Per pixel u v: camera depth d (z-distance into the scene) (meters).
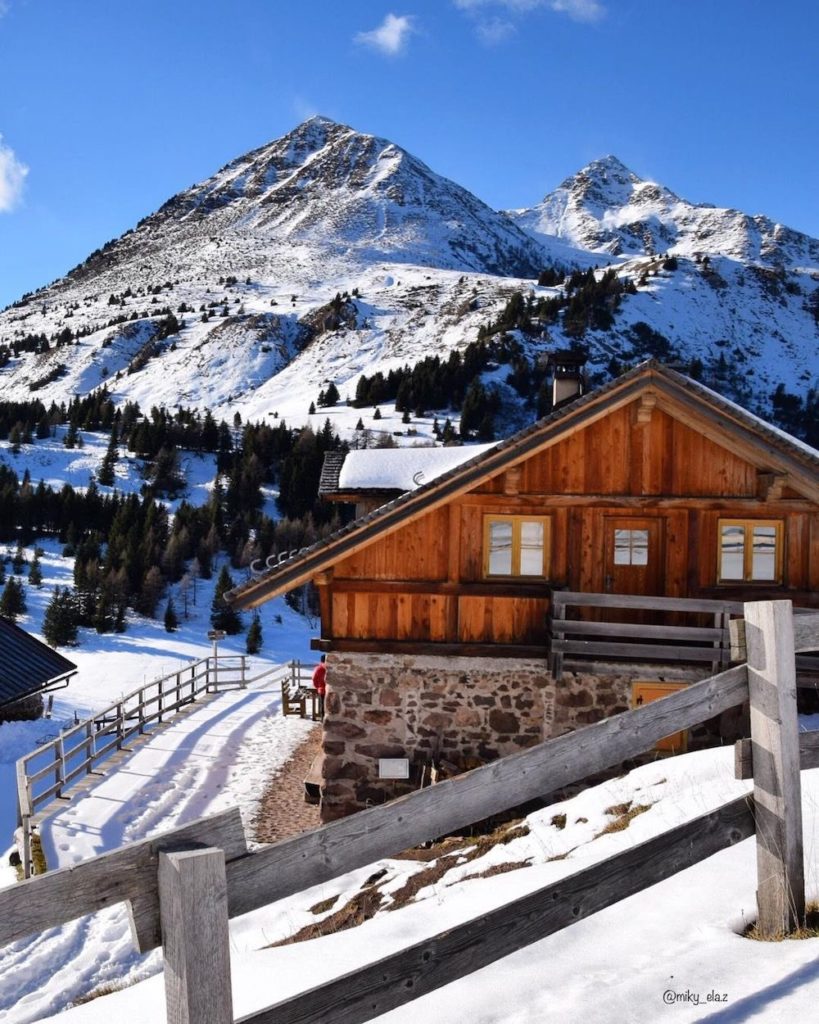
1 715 26.45
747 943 4.36
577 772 4.14
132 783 16.72
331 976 5.36
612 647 12.91
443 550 13.75
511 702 13.59
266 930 8.23
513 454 13.15
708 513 13.66
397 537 13.78
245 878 3.11
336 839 3.42
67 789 16.27
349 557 13.77
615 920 5.03
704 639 12.77
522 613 13.70
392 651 13.70
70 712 31.88
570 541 13.66
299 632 63.78
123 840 13.76
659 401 13.30
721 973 4.06
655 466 13.50
